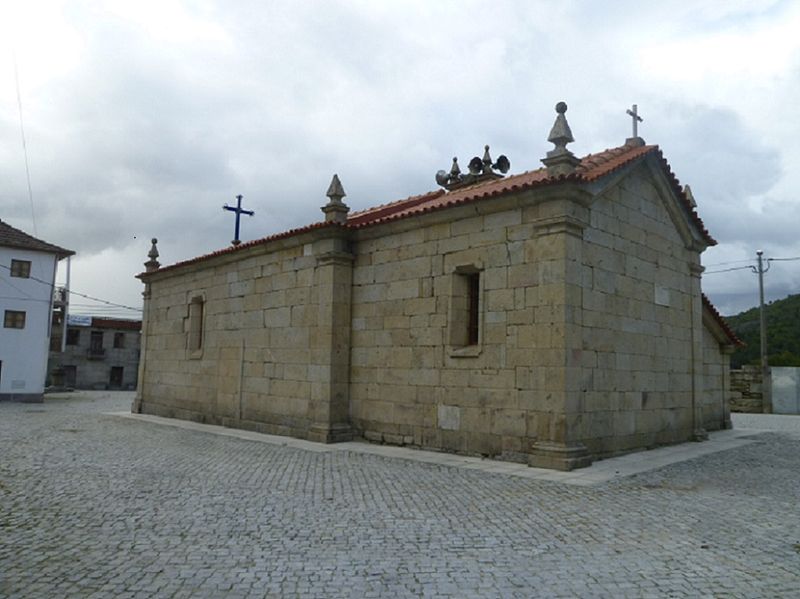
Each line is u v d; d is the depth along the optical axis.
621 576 5.10
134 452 12.05
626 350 12.09
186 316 19.67
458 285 12.29
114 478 9.26
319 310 14.34
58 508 7.31
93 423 17.86
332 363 13.89
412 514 7.13
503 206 11.38
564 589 4.81
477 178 17.62
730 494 8.39
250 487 8.68
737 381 27.33
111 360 45.91
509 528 6.54
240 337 17.03
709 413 16.88
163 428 16.73
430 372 12.50
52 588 4.73
